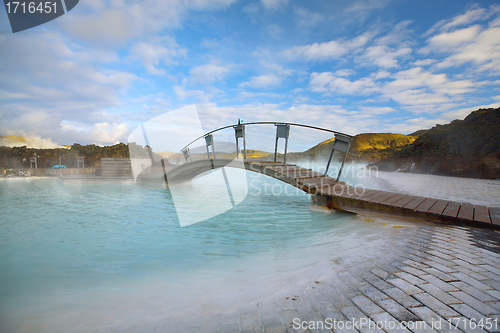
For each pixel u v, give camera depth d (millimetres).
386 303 2006
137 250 3459
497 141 16641
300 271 2672
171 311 1975
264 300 2102
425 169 20891
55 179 16438
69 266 2916
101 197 8180
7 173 18406
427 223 5035
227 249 3498
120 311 1983
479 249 3293
